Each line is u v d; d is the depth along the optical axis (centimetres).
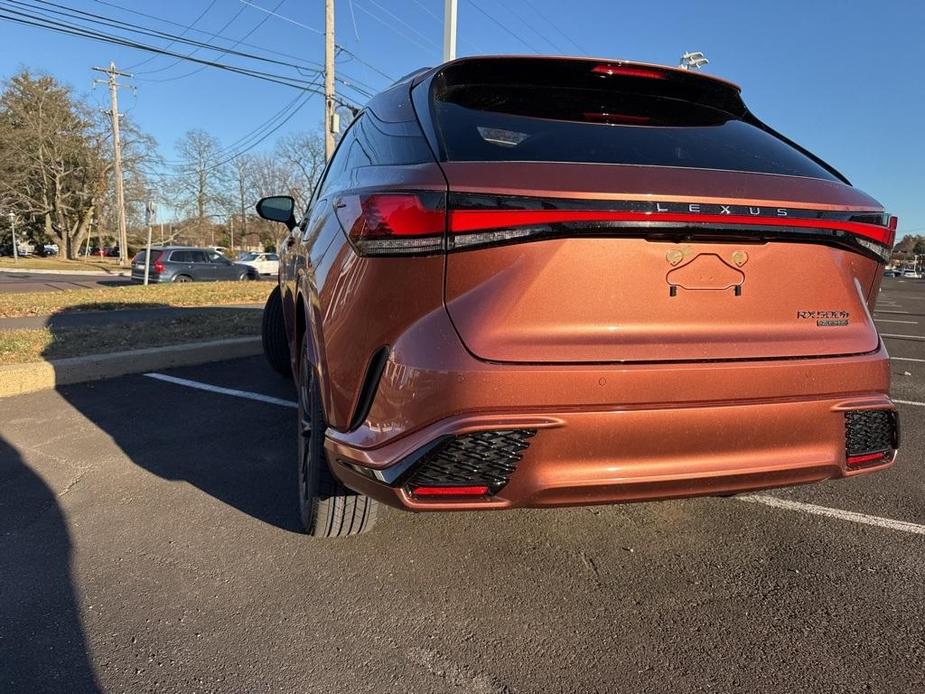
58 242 5288
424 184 179
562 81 240
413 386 178
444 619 219
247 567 250
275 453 376
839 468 208
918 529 286
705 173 194
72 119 4991
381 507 304
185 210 6662
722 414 189
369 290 188
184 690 185
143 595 231
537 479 180
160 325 773
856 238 208
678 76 245
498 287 178
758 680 190
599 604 228
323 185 340
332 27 1938
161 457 368
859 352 210
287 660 198
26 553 260
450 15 1227
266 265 3269
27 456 368
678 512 303
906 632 212
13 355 564
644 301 187
